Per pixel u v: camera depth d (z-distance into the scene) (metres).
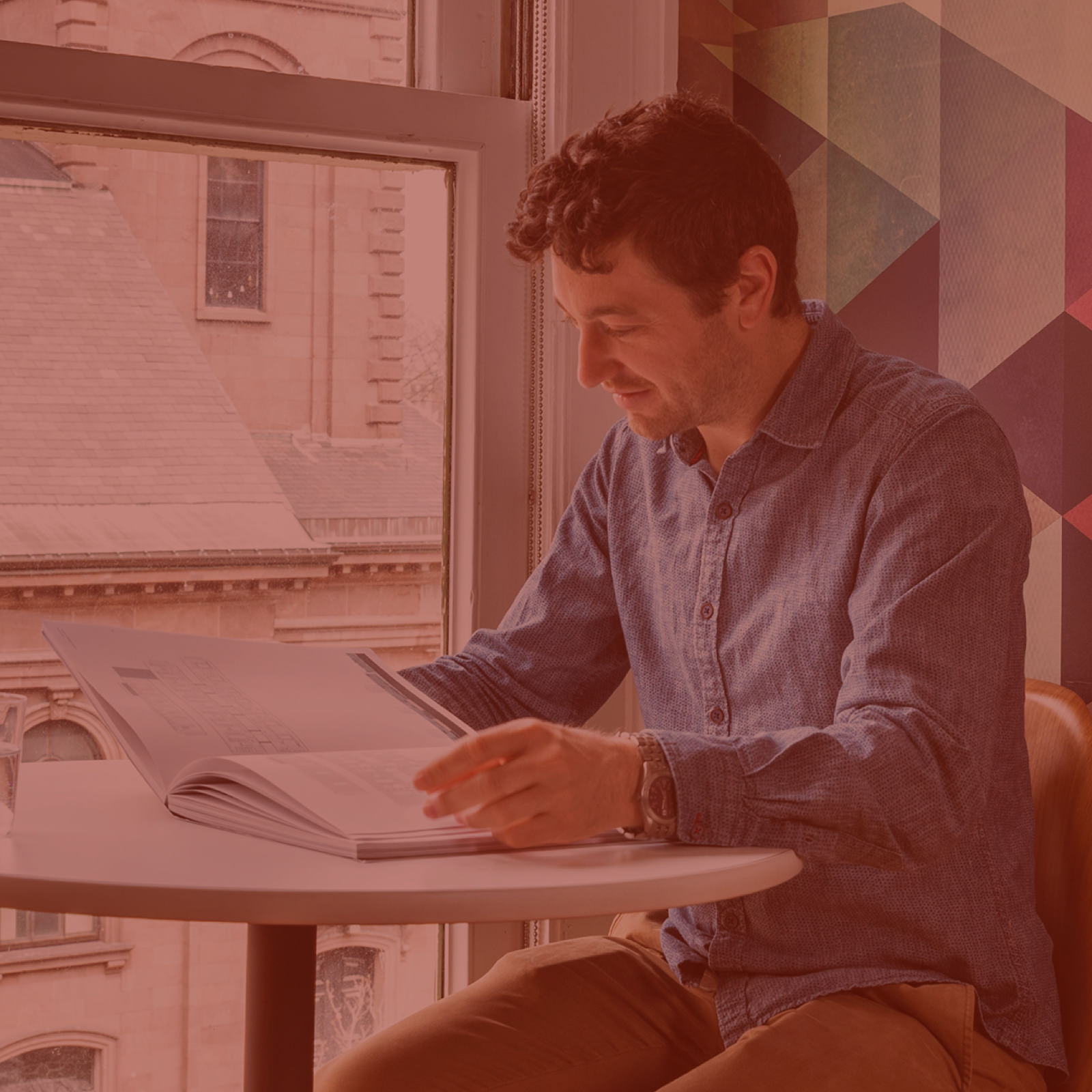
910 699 0.86
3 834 0.76
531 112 1.66
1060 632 1.39
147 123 1.47
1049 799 1.14
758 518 1.07
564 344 1.67
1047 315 1.40
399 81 1.66
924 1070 0.91
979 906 0.99
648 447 1.21
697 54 1.70
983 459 0.97
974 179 1.47
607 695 1.29
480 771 0.73
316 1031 1.72
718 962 1.05
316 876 0.67
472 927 1.69
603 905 0.68
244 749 0.85
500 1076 1.03
